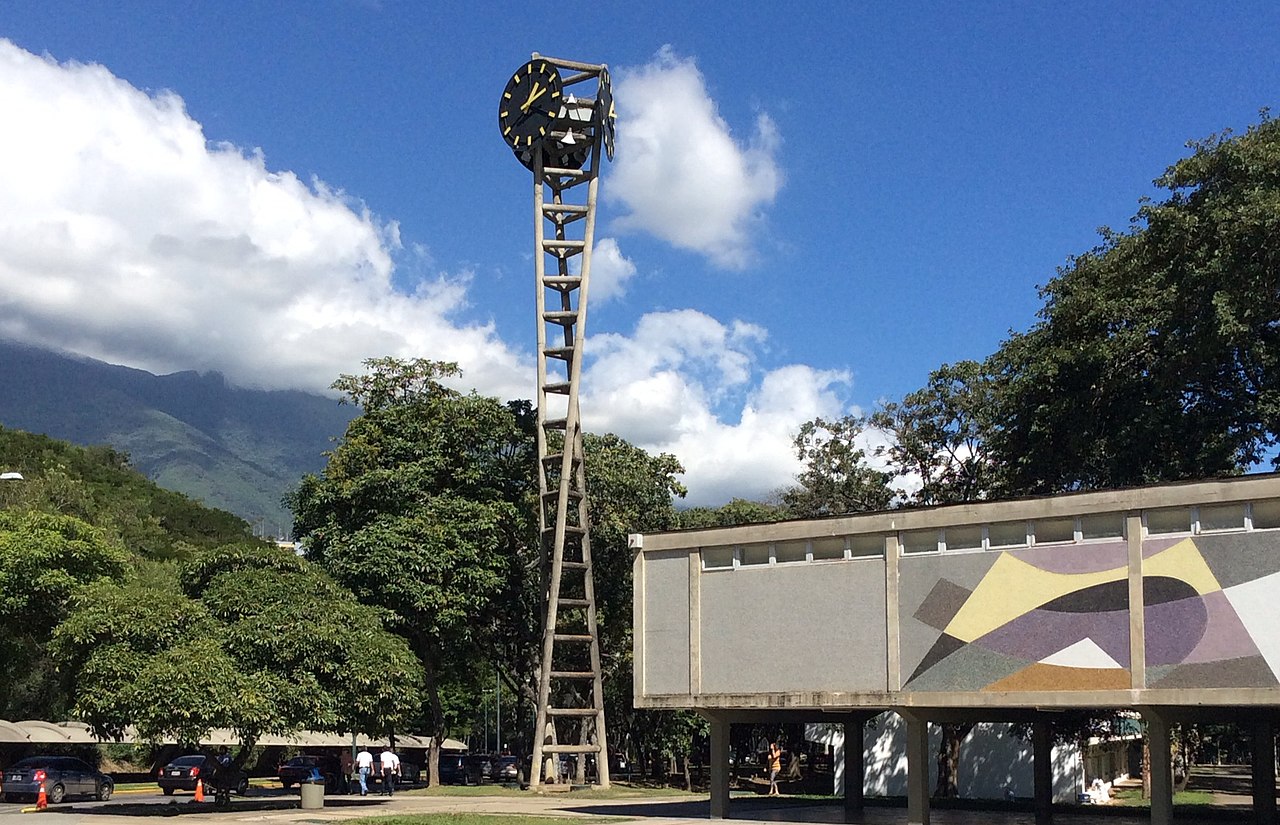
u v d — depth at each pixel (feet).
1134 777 260.83
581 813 111.65
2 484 215.10
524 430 164.55
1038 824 104.12
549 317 159.12
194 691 98.68
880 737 175.52
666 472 175.52
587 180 162.20
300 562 121.19
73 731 168.14
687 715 177.27
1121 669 81.15
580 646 179.01
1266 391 118.01
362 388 166.09
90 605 107.76
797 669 95.35
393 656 115.55
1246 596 77.41
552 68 159.84
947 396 170.19
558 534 150.41
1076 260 140.46
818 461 188.03
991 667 86.28
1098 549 83.61
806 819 108.17
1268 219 105.40
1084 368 127.75
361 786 147.74
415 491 152.46
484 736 343.67
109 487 338.54
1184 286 115.75
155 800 144.56
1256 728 97.25
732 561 100.68
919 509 90.99
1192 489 79.82
